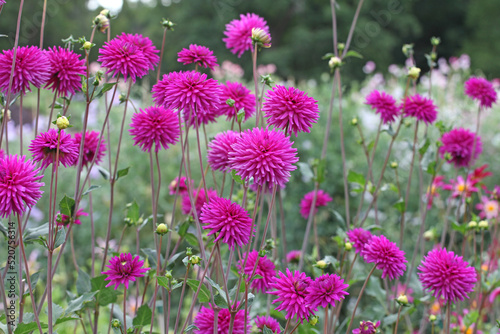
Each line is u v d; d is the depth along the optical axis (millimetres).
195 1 9586
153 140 1483
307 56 9492
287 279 1327
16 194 1266
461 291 1418
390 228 3033
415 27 10258
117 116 3410
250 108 1545
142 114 1469
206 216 1311
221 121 3369
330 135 3426
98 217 3141
